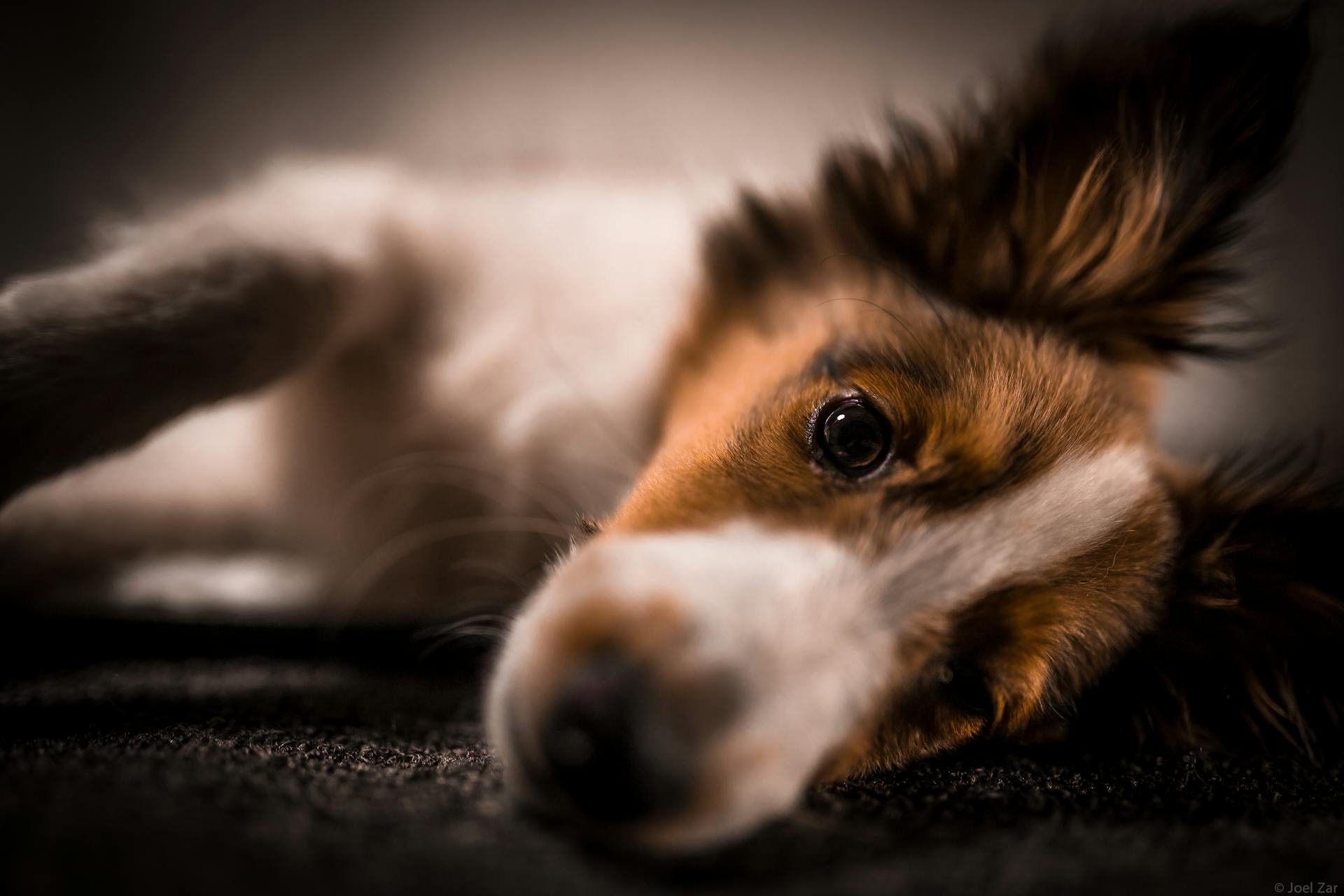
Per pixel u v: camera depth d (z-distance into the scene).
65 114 0.73
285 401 0.49
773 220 0.49
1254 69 0.44
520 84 0.82
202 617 0.46
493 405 0.50
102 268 0.43
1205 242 0.46
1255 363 0.61
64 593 0.47
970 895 0.32
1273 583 0.45
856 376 0.42
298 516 0.51
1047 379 0.43
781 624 0.37
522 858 0.33
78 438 0.40
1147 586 0.43
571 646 0.36
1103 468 0.43
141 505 0.51
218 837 0.31
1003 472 0.41
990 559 0.41
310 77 0.79
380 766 0.36
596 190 0.54
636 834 0.34
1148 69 0.45
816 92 0.82
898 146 0.48
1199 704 0.45
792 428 0.41
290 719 0.39
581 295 0.51
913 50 0.82
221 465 0.52
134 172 0.74
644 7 0.82
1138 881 0.33
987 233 0.46
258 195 0.49
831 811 0.36
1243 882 0.34
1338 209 0.76
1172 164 0.45
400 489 0.50
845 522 0.40
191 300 0.42
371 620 0.48
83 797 0.32
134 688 0.40
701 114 0.82
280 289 0.44
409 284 0.49
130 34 0.76
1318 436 0.54
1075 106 0.46
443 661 0.47
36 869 0.30
